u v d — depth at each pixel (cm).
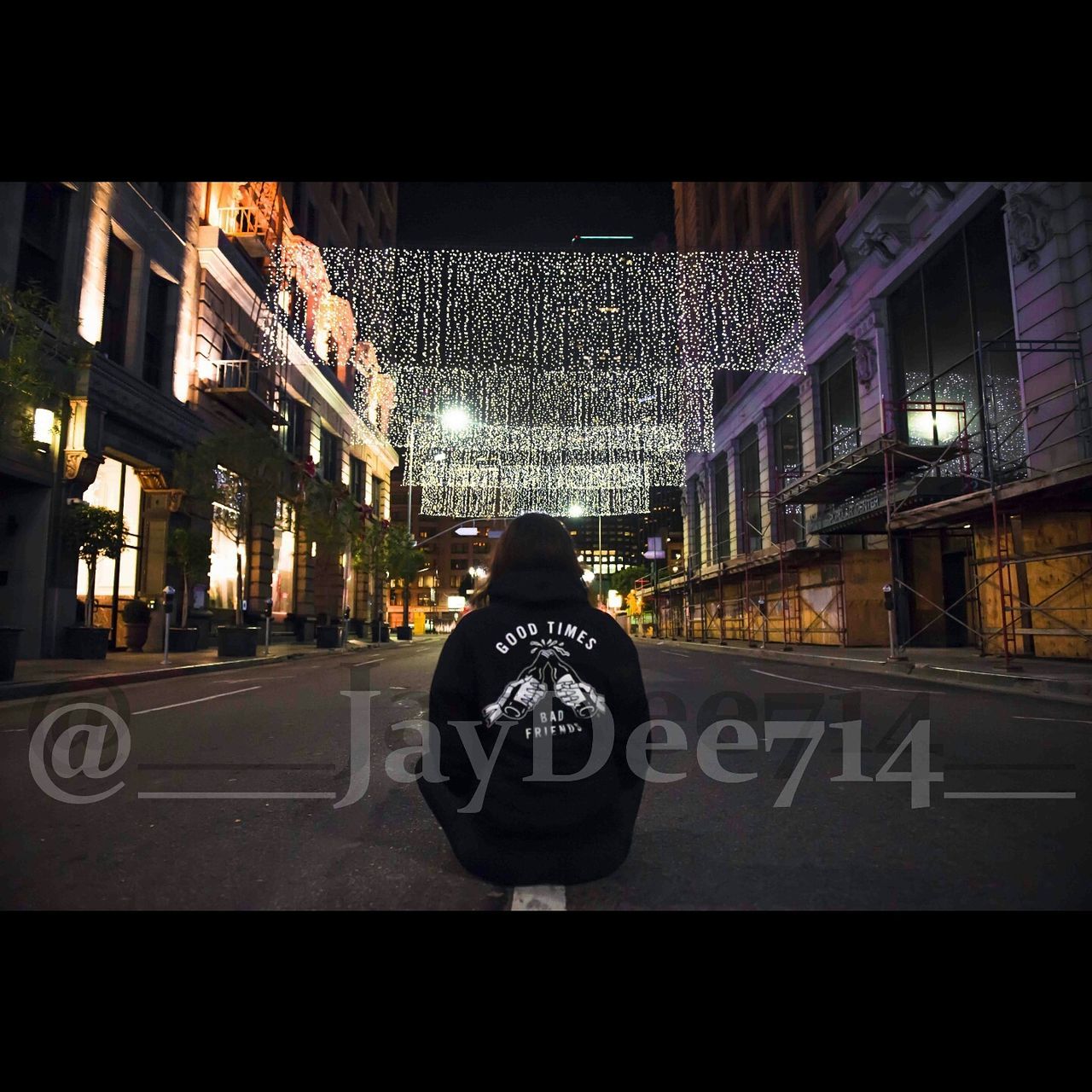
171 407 2478
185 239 2722
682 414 4741
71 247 2075
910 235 2239
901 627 2300
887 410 2227
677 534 11944
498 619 269
